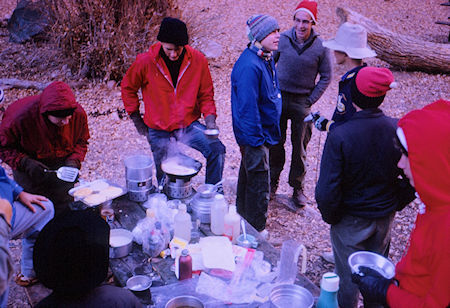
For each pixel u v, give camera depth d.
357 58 3.64
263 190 3.90
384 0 11.92
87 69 7.30
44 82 7.13
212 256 2.53
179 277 2.42
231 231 2.78
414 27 10.36
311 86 4.36
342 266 2.89
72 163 3.45
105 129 6.12
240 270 2.44
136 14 7.11
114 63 7.09
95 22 6.99
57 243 1.49
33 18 8.25
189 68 3.87
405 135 1.76
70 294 1.54
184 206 2.76
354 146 2.56
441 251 1.60
